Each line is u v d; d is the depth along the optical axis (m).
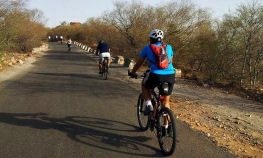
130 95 8.56
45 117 5.94
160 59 4.22
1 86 9.41
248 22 11.36
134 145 4.59
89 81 11.09
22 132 5.01
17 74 12.66
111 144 4.60
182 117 6.35
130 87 10.02
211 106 7.56
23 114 6.11
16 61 18.03
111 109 6.76
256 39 11.13
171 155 4.26
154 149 4.46
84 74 13.27
